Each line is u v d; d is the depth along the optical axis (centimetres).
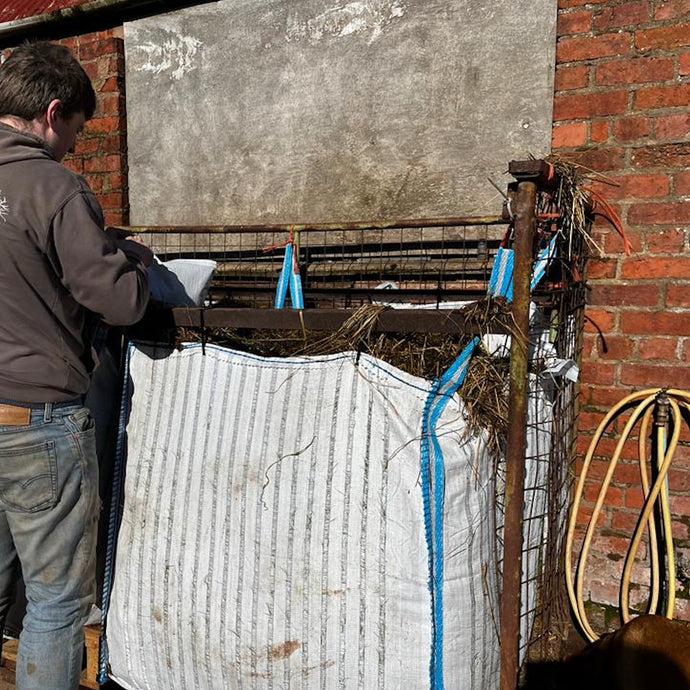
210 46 320
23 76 169
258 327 180
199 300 226
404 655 156
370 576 157
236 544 173
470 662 163
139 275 172
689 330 235
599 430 242
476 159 267
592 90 243
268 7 304
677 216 234
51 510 169
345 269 294
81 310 175
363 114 288
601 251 246
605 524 255
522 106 256
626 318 245
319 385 170
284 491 168
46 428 166
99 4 328
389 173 285
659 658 199
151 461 191
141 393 198
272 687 169
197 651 179
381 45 280
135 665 193
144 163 346
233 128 319
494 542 173
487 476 167
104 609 200
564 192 217
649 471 248
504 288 194
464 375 165
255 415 177
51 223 158
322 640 162
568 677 219
